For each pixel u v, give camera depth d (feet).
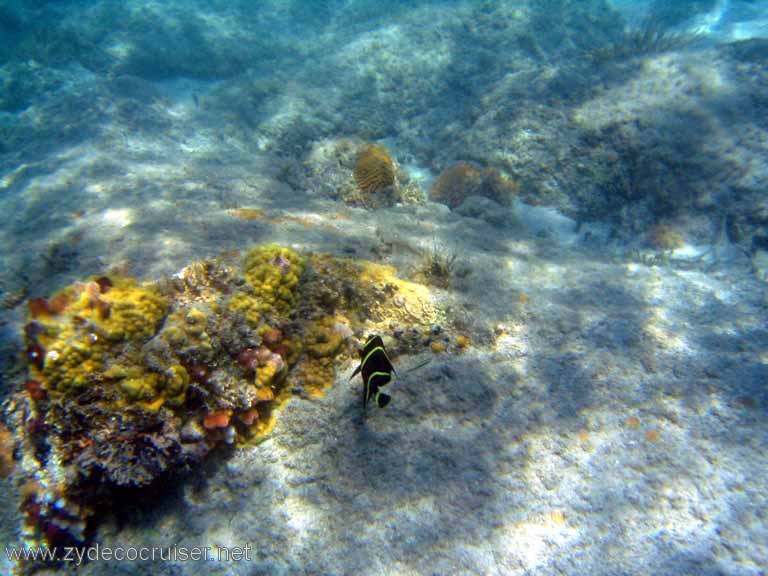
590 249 20.63
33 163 24.47
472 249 17.12
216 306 9.80
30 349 8.00
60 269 14.03
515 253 17.51
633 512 8.60
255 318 9.79
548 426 10.27
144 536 8.70
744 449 9.66
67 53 39.42
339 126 31.58
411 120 31.83
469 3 36.70
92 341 8.04
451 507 8.86
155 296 9.64
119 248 14.39
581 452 9.73
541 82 27.27
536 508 8.76
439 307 12.39
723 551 7.89
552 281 15.58
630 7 43.01
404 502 8.98
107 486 8.39
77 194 20.17
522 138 25.32
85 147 25.40
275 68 36.04
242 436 9.68
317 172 22.82
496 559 8.04
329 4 45.27
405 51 33.71
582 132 24.09
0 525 8.20
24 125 29.48
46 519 8.07
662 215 22.31
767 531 8.14
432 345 11.64
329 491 9.22
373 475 9.39
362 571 8.05
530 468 9.45
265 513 8.94
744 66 23.71
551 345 12.47
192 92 36.76
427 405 10.48
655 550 7.97
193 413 8.99
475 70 31.99
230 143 29.99
